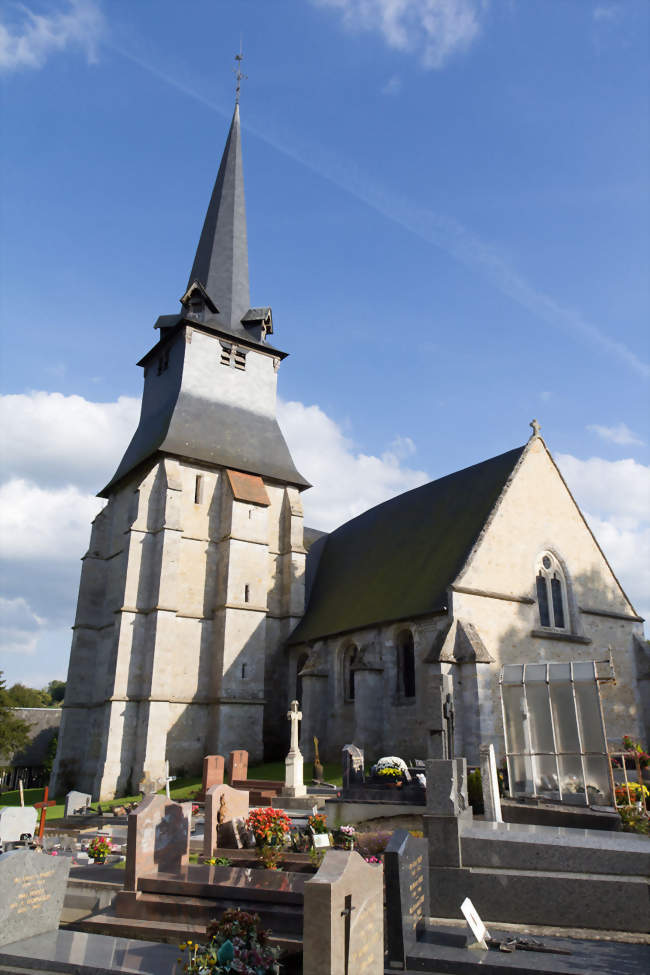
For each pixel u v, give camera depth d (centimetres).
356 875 870
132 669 3303
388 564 3428
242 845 1482
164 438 3688
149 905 1126
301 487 4169
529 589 2927
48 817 2597
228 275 4488
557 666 2106
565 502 3219
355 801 1905
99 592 3975
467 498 3272
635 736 3111
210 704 3438
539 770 2031
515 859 1241
